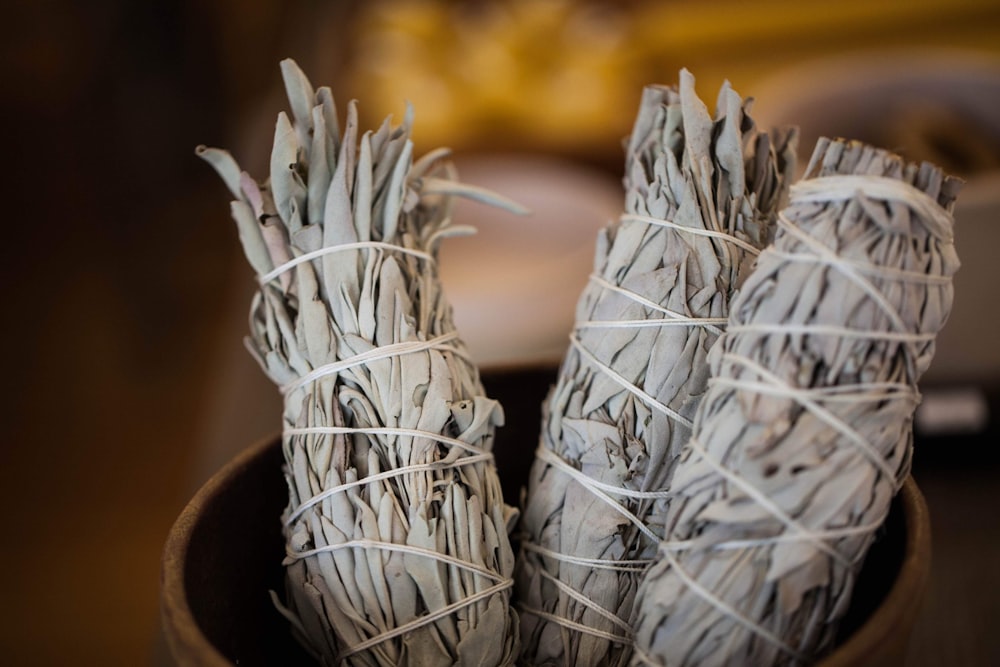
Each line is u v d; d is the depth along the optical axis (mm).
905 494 217
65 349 1078
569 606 254
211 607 227
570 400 257
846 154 212
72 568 780
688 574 214
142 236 1101
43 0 1083
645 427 246
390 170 252
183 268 1133
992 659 290
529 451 296
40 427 971
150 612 725
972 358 354
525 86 677
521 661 261
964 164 486
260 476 254
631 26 722
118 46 1063
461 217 525
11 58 1143
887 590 208
